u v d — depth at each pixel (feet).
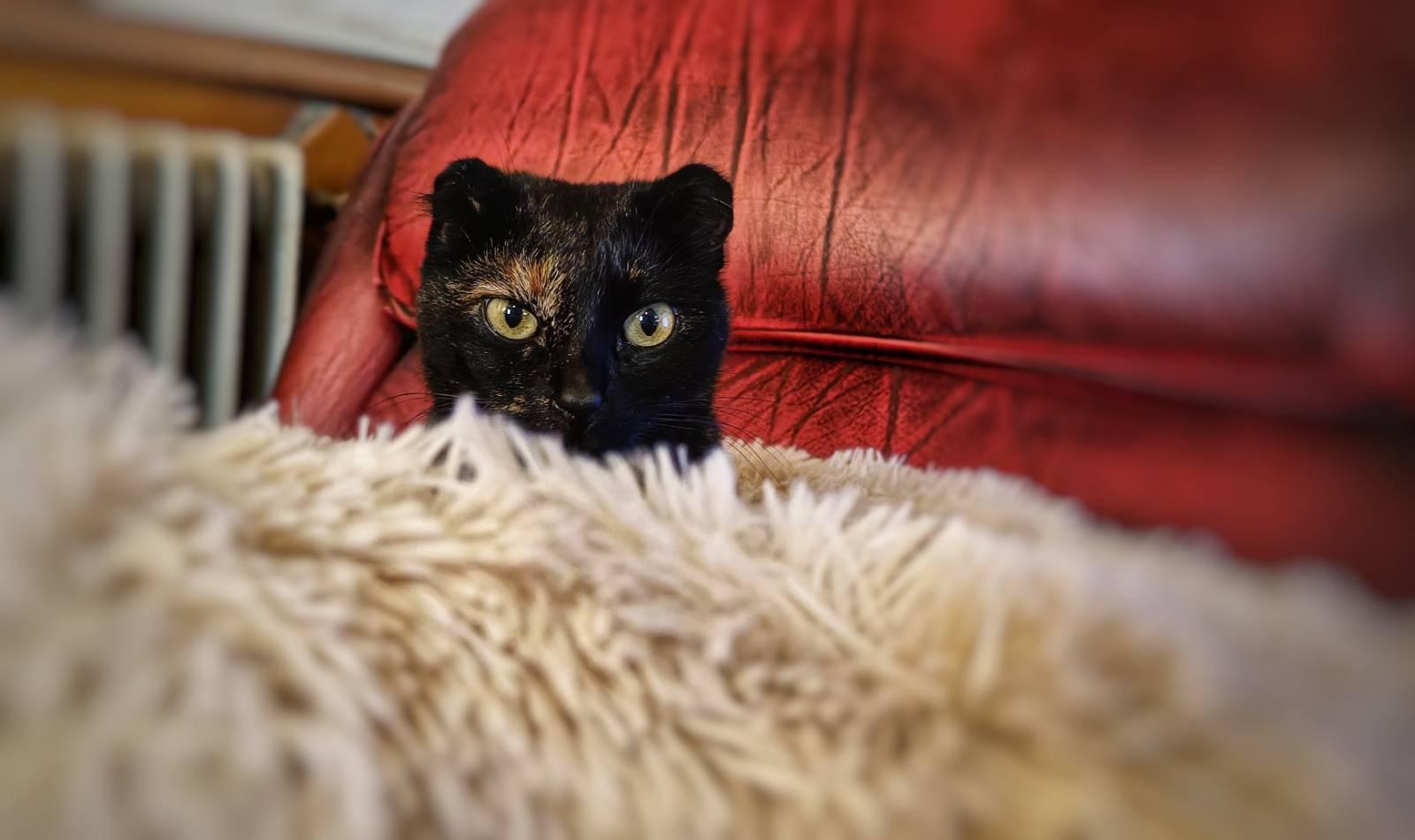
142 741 0.29
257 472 0.46
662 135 1.09
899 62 1.03
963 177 0.99
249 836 0.30
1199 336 0.87
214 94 0.95
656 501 0.57
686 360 0.96
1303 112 0.84
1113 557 0.56
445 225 0.95
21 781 0.27
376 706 0.37
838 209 1.04
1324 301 0.83
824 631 0.47
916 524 0.55
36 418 0.36
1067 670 0.41
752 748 0.41
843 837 0.38
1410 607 0.56
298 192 1.11
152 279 0.84
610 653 0.45
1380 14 0.82
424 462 0.54
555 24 1.17
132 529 0.35
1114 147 0.92
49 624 0.30
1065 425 0.94
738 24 1.11
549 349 0.89
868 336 1.06
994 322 0.99
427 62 1.42
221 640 0.34
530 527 0.50
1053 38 0.95
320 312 1.11
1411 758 0.42
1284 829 0.37
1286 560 0.76
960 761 0.39
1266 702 0.42
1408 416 0.81
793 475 0.84
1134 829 0.36
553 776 0.40
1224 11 0.88
